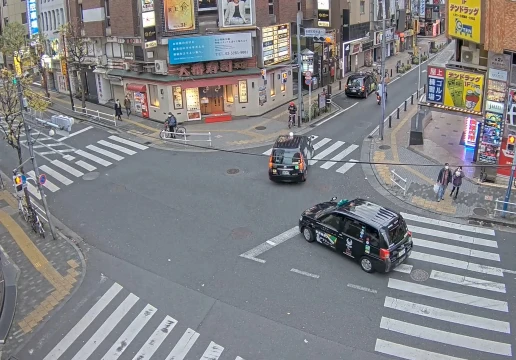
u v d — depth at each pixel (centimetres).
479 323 1411
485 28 2184
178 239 1941
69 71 4341
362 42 5378
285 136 2569
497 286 1575
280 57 3828
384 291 1567
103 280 1705
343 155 2800
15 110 2706
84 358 1359
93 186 2516
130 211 2206
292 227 1989
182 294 1599
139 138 3241
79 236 2017
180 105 3531
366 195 2275
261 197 2281
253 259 1773
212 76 3503
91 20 3875
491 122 2317
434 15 8150
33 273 1775
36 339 1445
